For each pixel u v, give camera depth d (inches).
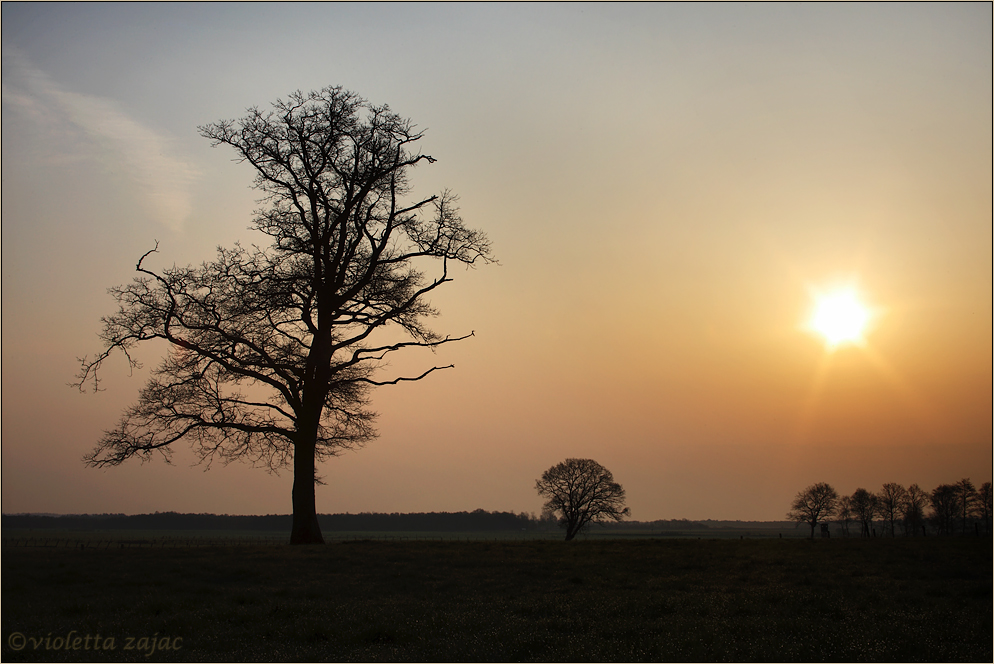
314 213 1310.3
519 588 726.5
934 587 697.0
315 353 1311.5
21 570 809.5
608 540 1360.7
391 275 1355.8
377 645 481.7
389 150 1325.0
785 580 767.1
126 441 1314.0
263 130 1298.0
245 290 1283.2
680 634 503.8
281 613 574.6
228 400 1352.1
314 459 1311.5
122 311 1275.8
